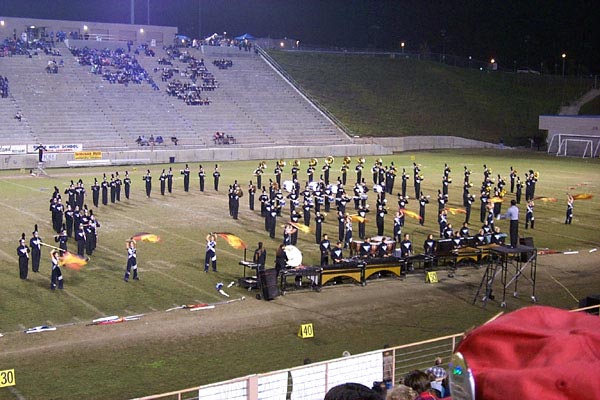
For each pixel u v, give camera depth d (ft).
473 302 73.67
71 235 103.86
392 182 151.84
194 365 53.42
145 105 230.68
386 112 272.31
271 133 237.86
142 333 60.90
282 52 294.46
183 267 84.99
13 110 208.95
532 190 143.43
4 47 234.58
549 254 97.86
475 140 270.26
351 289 78.02
